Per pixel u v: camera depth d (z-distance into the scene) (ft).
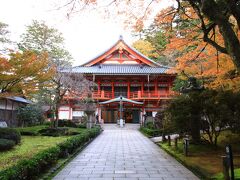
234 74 38.17
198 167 27.50
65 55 120.16
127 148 45.91
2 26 72.90
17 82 49.11
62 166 28.99
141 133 82.33
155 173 26.03
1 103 80.59
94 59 129.49
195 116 36.91
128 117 128.57
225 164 20.18
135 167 28.99
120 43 128.88
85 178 23.59
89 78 124.88
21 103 97.09
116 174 25.36
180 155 35.58
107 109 127.95
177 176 24.77
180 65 43.32
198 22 36.76
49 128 68.39
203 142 41.65
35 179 21.94
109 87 131.23
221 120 34.37
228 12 23.35
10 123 88.12
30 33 121.60
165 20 32.60
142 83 128.57
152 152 41.19
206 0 19.65
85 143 49.85
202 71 43.42
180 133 41.32
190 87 43.42
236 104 32.68
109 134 78.07
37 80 52.75
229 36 19.53
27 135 65.31
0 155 34.96
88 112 86.53
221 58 37.19
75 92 82.07
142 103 114.73
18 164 19.52
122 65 131.54
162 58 124.98
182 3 30.91
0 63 42.32
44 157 24.50
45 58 52.54
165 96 120.67
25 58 46.73
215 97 34.09
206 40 24.63
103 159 34.09
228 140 43.16
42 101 99.50
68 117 121.39
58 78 71.20
